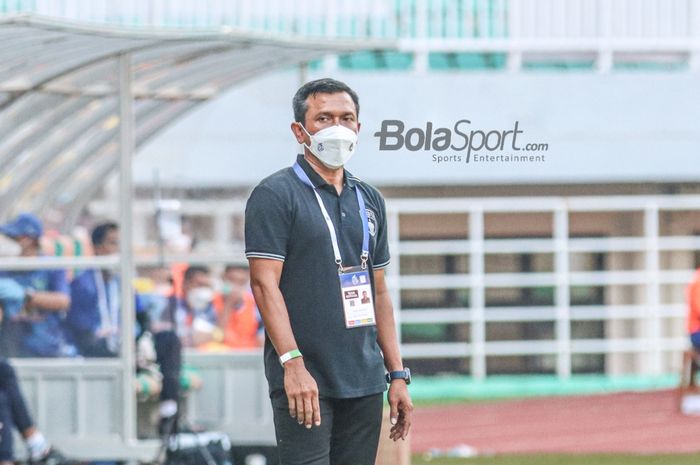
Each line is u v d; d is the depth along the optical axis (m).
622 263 47.44
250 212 14.25
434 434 35.75
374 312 14.52
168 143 41.97
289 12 43.44
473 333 46.69
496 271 47.97
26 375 25.41
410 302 47.34
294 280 14.25
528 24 44.81
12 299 25.11
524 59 45.25
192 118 42.41
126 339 25.16
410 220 46.44
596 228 47.25
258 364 27.62
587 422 37.78
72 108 27.02
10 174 28.05
